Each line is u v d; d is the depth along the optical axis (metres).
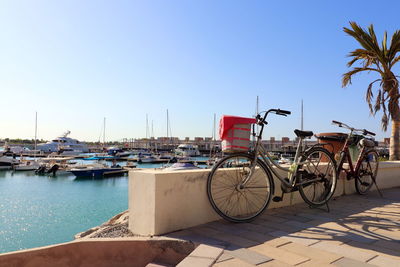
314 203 4.34
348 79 12.21
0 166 45.25
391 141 11.98
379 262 2.39
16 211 20.81
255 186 3.97
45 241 14.80
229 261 2.38
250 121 3.53
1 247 13.88
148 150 92.62
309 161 4.21
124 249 2.93
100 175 38.06
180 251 2.83
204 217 3.52
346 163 5.69
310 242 2.89
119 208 22.08
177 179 3.26
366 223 3.61
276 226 3.45
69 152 80.44
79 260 2.96
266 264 2.34
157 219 3.06
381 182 6.55
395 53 11.43
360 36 11.37
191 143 110.00
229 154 3.59
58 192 28.20
